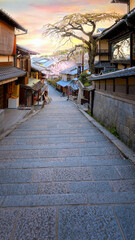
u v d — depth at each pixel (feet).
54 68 132.16
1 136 21.53
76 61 108.17
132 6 32.63
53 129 26.71
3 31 37.68
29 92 55.93
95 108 39.78
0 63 40.34
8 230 6.82
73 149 16.67
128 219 7.35
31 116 40.24
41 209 7.93
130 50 30.17
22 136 22.31
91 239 6.46
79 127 28.35
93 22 59.57
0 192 9.55
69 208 8.00
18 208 7.99
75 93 118.52
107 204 8.25
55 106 68.18
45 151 16.22
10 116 38.04
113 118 26.16
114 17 54.13
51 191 9.61
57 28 59.67
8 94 48.70
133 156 14.07
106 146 17.61
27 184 10.26
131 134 19.22
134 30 29.27
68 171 11.93
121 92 23.00
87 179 10.87
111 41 41.01
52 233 6.70
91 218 7.42
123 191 9.53
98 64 94.12
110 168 12.31
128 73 17.42
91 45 67.26
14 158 14.69
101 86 34.88
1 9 31.60
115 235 6.61
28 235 6.61
